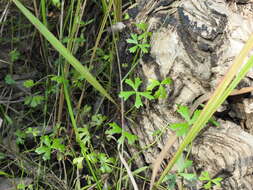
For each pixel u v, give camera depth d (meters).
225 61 0.45
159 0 0.50
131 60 0.50
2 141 0.51
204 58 0.45
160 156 0.38
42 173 0.49
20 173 0.50
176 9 0.47
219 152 0.42
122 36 0.51
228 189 0.41
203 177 0.41
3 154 0.49
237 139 0.43
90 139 0.52
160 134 0.45
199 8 0.46
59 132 0.51
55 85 0.52
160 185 0.45
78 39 0.52
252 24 0.48
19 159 0.49
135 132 0.49
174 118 0.46
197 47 0.45
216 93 0.32
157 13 0.49
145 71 0.47
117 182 0.47
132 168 0.49
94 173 0.48
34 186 0.49
